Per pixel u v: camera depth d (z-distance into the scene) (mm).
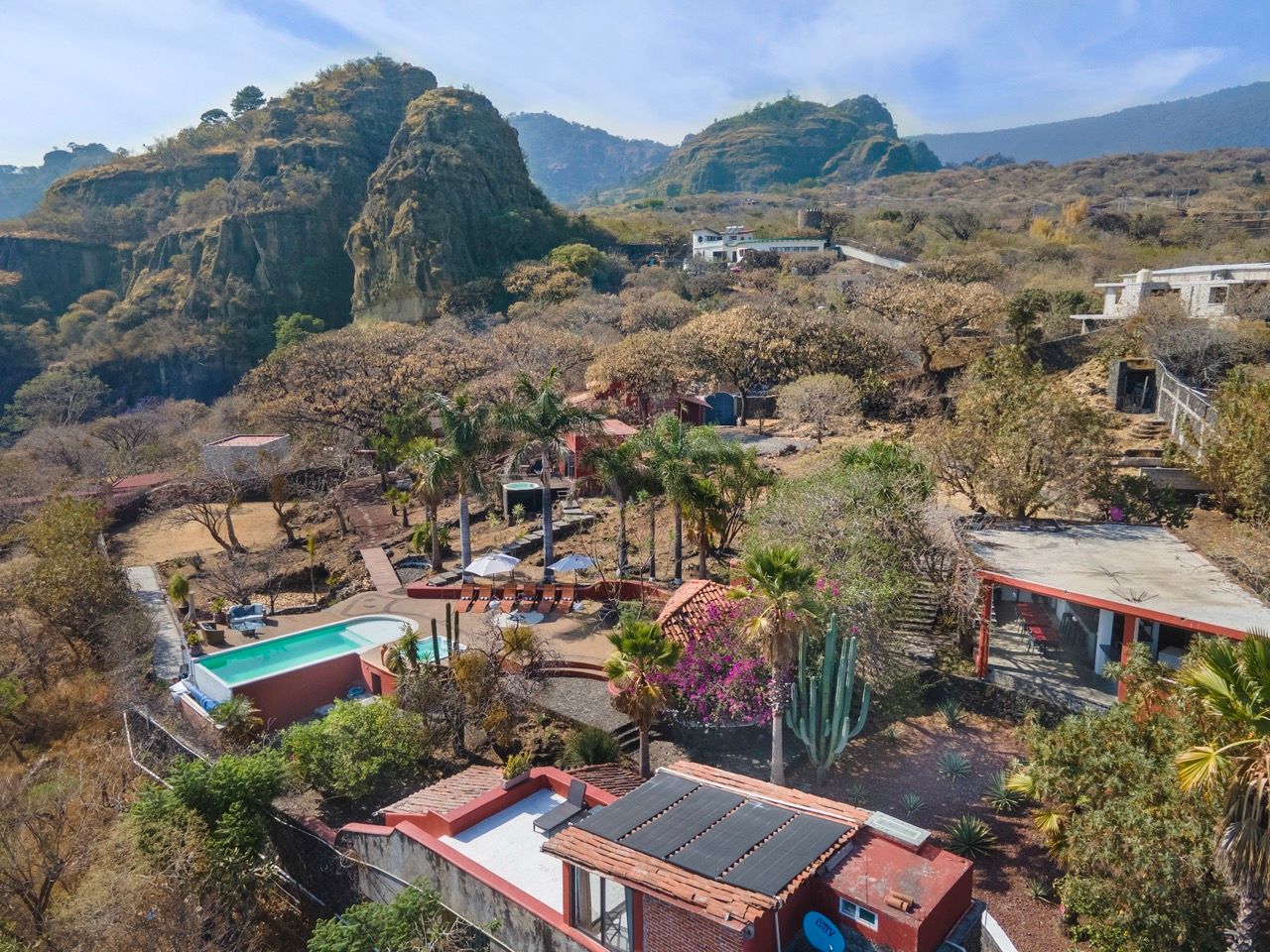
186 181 171125
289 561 41938
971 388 32094
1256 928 11688
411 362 57000
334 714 21031
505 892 14047
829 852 12422
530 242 129875
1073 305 60781
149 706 25641
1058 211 138250
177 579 34375
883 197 199125
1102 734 15211
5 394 117375
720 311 67750
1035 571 22328
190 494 48188
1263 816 10953
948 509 26734
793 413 49750
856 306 67062
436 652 22906
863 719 19266
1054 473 27516
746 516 29609
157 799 18000
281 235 137250
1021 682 22281
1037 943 14844
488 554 33219
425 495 34219
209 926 16688
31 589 31562
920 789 19375
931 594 25859
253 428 62281
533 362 63188
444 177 128625
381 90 172875
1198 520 29125
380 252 125188
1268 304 45750
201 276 135125
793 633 17312
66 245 151125
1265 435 27906
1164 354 41906
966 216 128625
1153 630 22172
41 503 50625
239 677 25312
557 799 17391
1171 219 112500
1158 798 13891
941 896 11570
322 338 67438
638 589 29359
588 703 22703
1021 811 18422
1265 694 10703
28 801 19484
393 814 17359
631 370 52531
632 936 12375
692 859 12281
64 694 29781
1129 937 13828
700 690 20594
